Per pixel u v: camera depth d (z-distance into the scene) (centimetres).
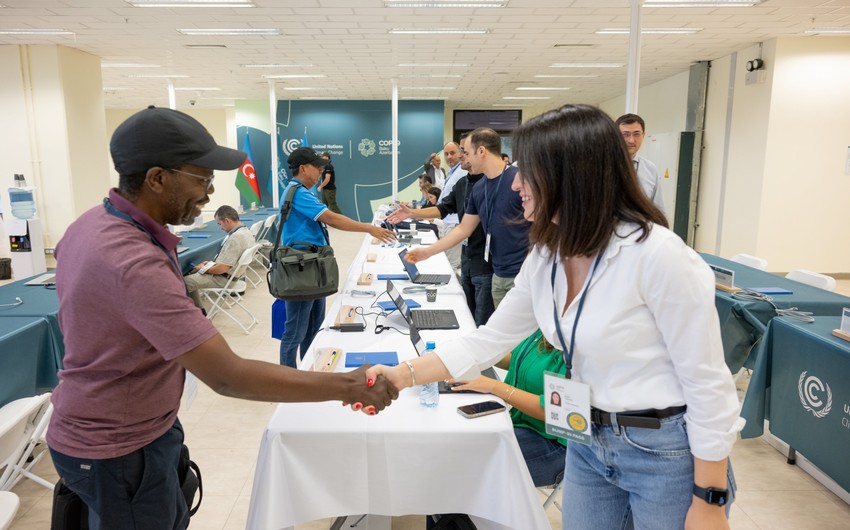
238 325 534
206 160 112
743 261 425
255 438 307
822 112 742
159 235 114
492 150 314
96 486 117
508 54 855
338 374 128
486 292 371
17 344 246
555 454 186
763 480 265
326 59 899
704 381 97
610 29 693
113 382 112
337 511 157
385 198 1471
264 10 611
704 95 920
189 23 659
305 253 316
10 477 232
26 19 632
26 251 670
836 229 766
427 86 1223
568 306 112
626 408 106
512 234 313
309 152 338
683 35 723
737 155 823
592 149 99
